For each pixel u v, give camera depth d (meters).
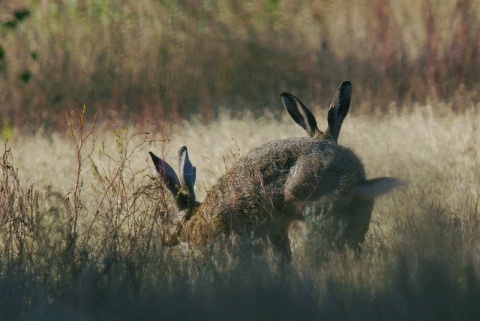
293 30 40.00
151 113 35.16
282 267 15.02
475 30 37.09
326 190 16.59
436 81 35.06
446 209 18.23
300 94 37.16
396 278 13.42
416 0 39.22
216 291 13.67
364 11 39.72
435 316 12.38
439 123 28.34
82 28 39.38
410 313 12.41
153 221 16.66
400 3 39.62
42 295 14.29
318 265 15.38
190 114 35.16
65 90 37.03
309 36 39.66
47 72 37.50
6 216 17.67
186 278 14.48
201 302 13.25
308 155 16.89
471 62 35.84
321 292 13.34
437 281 12.98
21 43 38.34
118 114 35.38
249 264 14.85
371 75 37.16
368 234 17.86
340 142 25.14
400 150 23.83
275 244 16.75
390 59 36.97
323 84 37.56
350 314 12.51
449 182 20.97
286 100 20.28
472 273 13.25
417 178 20.75
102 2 40.31
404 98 34.97
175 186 18.06
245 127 30.11
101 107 36.09
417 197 18.92
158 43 38.66
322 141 17.50
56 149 28.16
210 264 15.23
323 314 12.54
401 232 16.73
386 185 16.78
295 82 37.97
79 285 14.48
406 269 13.58
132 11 39.97
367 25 39.19
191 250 16.06
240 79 37.88
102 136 31.14
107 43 38.69
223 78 37.78
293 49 39.03
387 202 19.25
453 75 35.56
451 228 16.62
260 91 37.50
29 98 36.69
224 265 14.91
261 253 15.93
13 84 37.03
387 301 12.80
